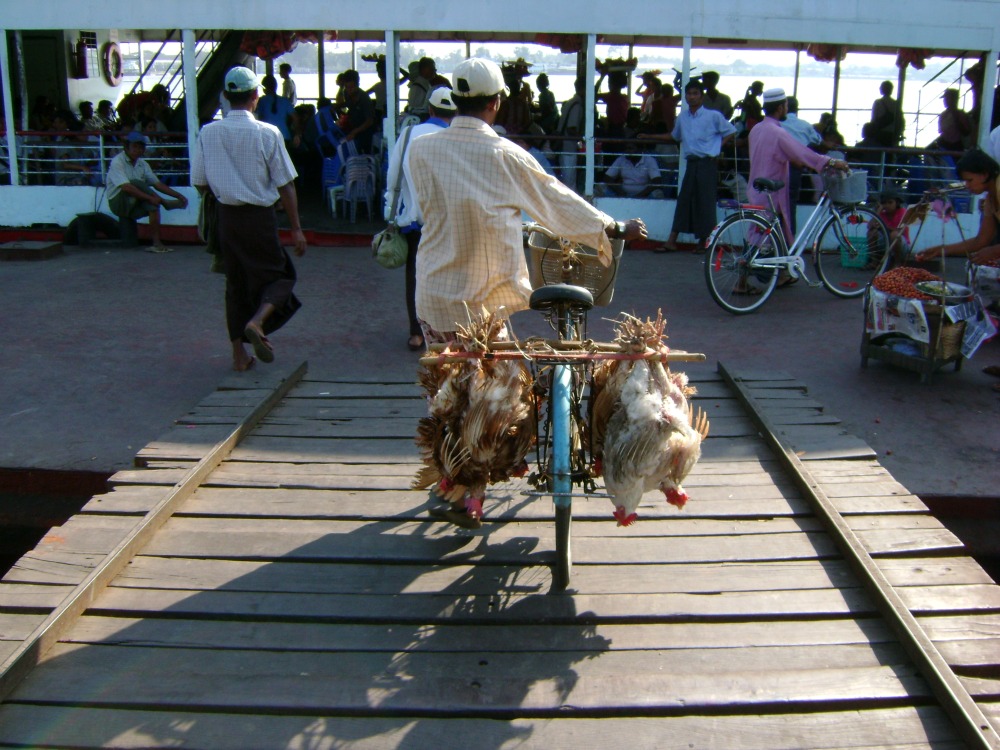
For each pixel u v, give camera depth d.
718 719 2.79
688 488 4.26
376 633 3.19
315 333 7.35
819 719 2.79
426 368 3.50
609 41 12.51
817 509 3.96
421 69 11.88
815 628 3.22
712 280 7.99
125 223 10.91
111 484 4.24
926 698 2.86
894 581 3.45
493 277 3.57
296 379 5.82
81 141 12.07
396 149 5.96
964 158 6.11
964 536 4.68
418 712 2.80
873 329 6.40
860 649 3.10
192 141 11.15
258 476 4.38
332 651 3.09
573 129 12.58
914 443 5.26
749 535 3.83
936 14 10.93
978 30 10.98
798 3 10.74
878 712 2.82
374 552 3.69
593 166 11.18
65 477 4.84
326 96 16.17
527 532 3.87
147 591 3.40
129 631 3.18
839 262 10.11
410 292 6.64
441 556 3.67
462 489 3.49
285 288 5.92
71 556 3.56
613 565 3.60
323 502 4.12
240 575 3.52
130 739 2.69
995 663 2.97
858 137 14.52
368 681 2.94
